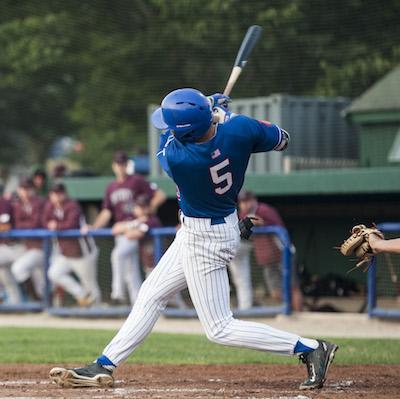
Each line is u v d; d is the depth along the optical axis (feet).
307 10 242.37
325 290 161.27
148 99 280.31
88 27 289.53
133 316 71.56
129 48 277.44
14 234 154.40
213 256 68.13
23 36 297.74
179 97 64.39
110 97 290.97
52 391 70.85
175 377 80.53
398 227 129.08
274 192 167.84
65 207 150.00
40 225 156.46
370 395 68.23
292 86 246.27
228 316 69.36
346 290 159.84
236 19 252.42
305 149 180.24
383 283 144.25
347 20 239.91
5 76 318.04
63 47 293.64
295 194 166.50
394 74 175.83
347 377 79.00
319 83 243.19
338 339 109.50
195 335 118.21
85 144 313.12
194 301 69.26
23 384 76.59
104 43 283.79
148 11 274.77
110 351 71.97
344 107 186.29
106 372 71.97
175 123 64.28
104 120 297.12
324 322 132.67
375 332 120.78
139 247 147.84
